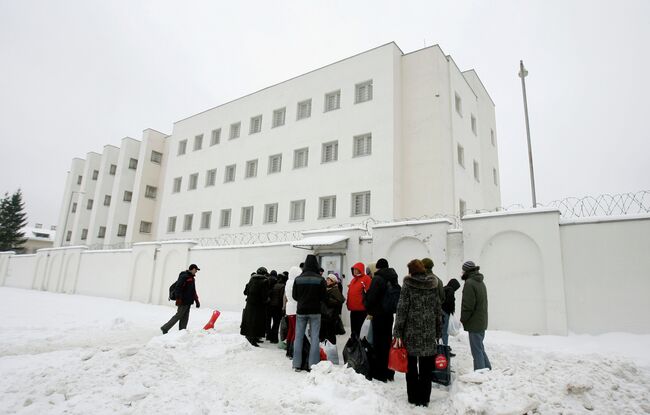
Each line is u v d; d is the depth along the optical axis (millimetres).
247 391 5191
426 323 4891
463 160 20250
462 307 5836
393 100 18531
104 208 37406
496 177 25922
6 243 59344
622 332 7777
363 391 4590
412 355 4797
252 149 23891
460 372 6160
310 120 21422
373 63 19703
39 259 28656
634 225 8047
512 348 7586
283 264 14422
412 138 18906
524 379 4707
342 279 12297
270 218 22109
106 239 33469
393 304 5711
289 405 4527
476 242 9789
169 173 28812
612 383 4781
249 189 23250
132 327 11070
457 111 20859
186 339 7957
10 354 7547
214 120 26875
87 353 5785
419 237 10797
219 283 16328
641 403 4418
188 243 17953
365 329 6598
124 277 20969
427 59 19297
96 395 4383
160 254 19141
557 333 8320
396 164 18031
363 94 20016
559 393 4496
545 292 8656
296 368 6332
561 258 8648
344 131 19812
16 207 63000
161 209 28422
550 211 8906
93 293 22750
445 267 10203
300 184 20812
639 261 7867
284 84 23312
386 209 17422
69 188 44719
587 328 8141
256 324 8594
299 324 6477
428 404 4789
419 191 18125
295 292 6516
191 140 28109
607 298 8055
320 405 4414
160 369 5238
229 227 23641
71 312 14188
